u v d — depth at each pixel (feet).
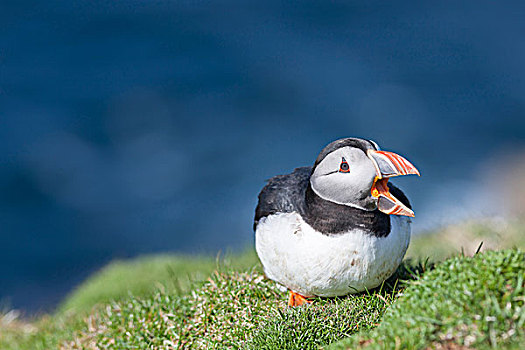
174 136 64.80
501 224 29.81
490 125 63.98
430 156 59.31
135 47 81.46
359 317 17.48
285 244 17.88
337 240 17.24
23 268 48.24
